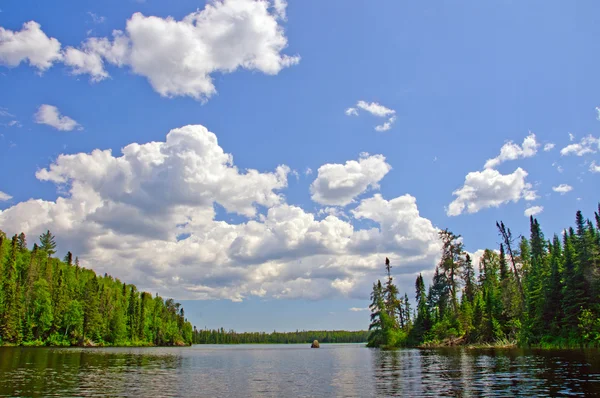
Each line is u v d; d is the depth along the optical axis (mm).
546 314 71688
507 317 86812
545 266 82625
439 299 106812
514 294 86375
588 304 64938
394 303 117125
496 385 26828
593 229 75812
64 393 26578
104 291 171250
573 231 82125
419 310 112250
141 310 188500
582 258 67000
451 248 99625
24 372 39969
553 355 50406
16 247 138000
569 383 26328
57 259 174125
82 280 170625
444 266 100062
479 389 25438
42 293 130500
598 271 65875
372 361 58406
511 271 96438
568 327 67250
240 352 120875
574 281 66750
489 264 122938
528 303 77625
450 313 104375
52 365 49312
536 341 71750
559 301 70000
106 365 51500
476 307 92062
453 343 94750
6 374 37969
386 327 116438
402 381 31797
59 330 139625
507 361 44531
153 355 85000
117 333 166375
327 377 37656
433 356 61812
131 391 27891
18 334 118500
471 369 38250
